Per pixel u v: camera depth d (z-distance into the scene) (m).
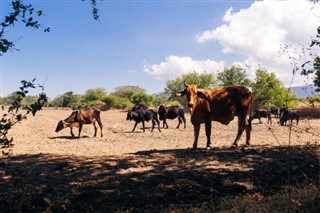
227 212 4.98
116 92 73.19
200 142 13.80
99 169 7.56
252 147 9.79
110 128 21.61
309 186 5.49
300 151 8.57
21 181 6.76
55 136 16.89
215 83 55.56
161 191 6.21
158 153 9.32
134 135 17.30
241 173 6.98
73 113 16.22
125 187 6.41
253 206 5.01
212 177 6.79
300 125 21.08
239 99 9.73
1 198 5.93
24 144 13.31
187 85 9.53
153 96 62.12
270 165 7.38
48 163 8.30
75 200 5.91
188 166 7.59
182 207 5.55
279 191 5.88
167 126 21.89
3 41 3.02
